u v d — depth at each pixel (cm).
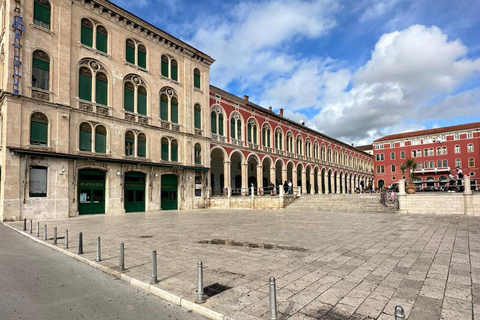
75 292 579
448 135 6712
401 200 2117
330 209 2559
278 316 442
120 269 694
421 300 496
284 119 4675
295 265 722
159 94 2944
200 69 3453
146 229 1423
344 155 6788
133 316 471
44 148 2027
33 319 461
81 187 2259
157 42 2983
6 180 1844
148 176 2728
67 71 2211
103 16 2527
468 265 700
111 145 2467
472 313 445
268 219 1872
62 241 1102
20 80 1948
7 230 1466
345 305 480
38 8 2106
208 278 628
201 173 3278
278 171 5069
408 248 896
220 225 1563
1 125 2042
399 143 7381
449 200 1967
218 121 3603
